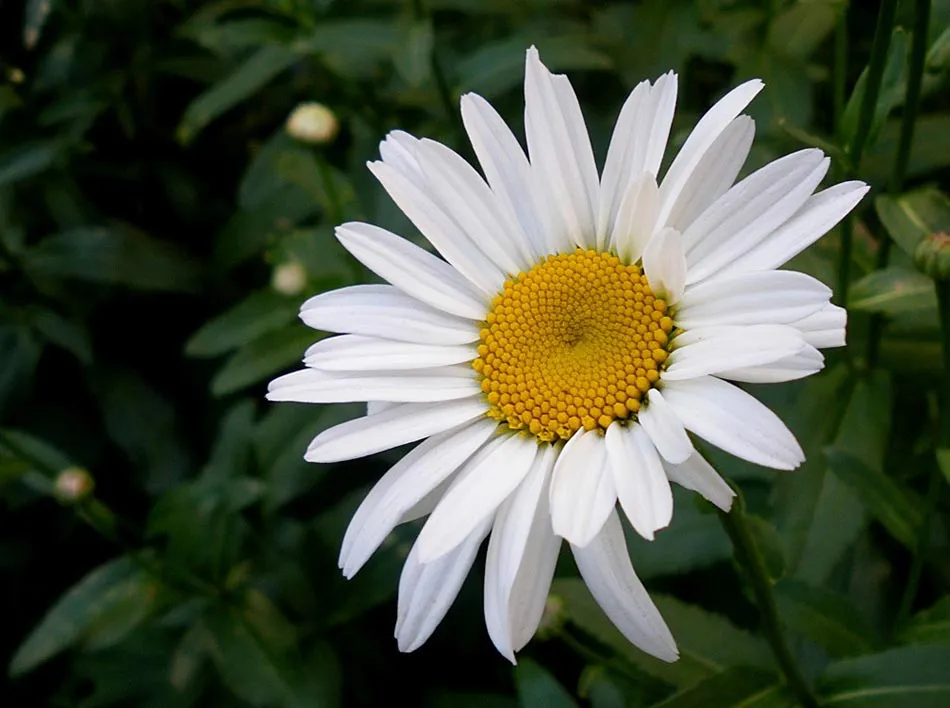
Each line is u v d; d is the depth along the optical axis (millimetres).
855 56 419
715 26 390
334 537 397
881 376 351
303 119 368
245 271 479
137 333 474
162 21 484
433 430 293
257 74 410
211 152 502
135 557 378
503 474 288
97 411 461
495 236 302
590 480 281
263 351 392
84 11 457
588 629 331
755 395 362
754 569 294
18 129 457
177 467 439
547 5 418
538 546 288
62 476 368
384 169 299
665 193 292
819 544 337
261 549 398
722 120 287
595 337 292
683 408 279
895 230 329
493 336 298
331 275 396
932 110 397
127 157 493
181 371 466
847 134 329
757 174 285
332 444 291
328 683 379
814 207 283
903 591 362
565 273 297
